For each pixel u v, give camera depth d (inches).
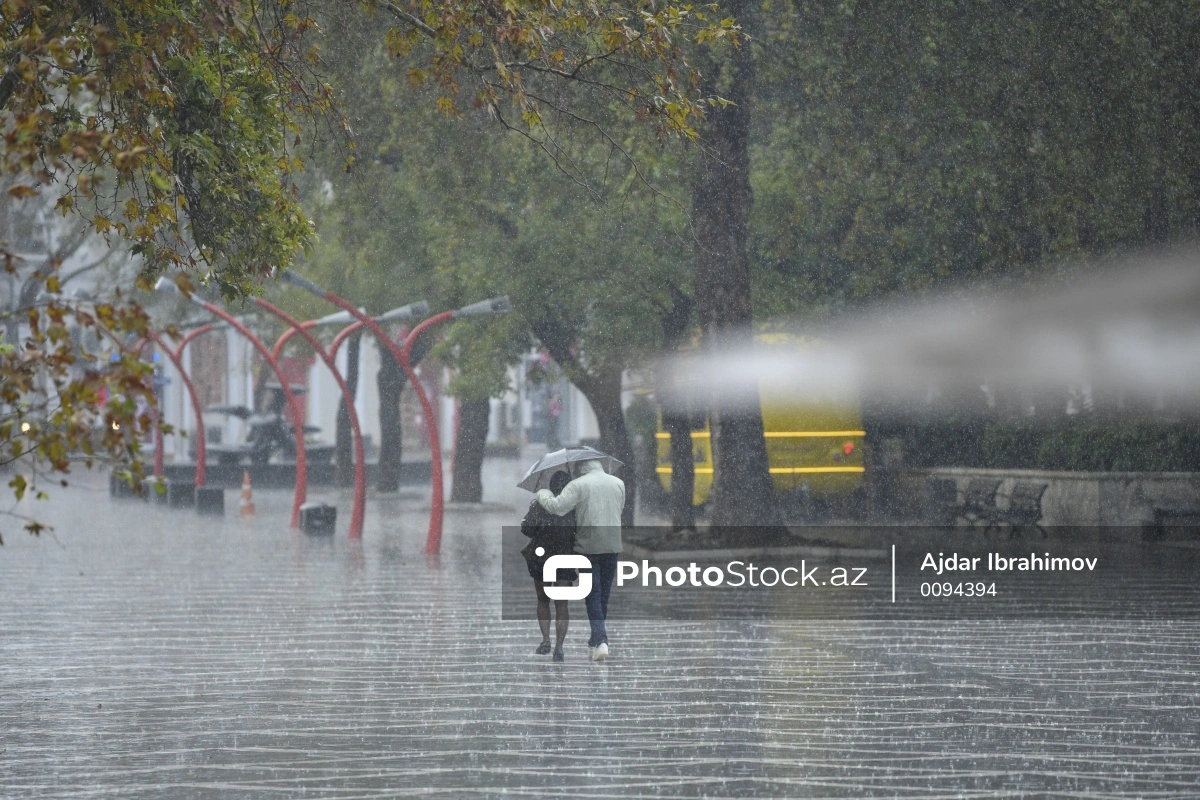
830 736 1418.6
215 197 1595.7
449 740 1407.5
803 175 3518.7
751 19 3213.6
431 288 4707.2
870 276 3708.2
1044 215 3371.1
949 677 1770.4
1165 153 3326.8
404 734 1440.7
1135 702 1603.1
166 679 1797.5
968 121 3280.0
